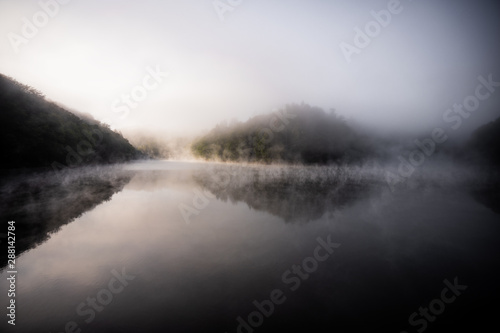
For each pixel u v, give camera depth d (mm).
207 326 3252
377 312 3666
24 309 3584
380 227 8219
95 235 7020
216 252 5910
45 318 3393
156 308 3648
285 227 8086
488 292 4289
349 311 3678
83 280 4492
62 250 5914
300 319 3447
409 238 7176
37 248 6008
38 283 4363
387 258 5758
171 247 6199
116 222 8352
